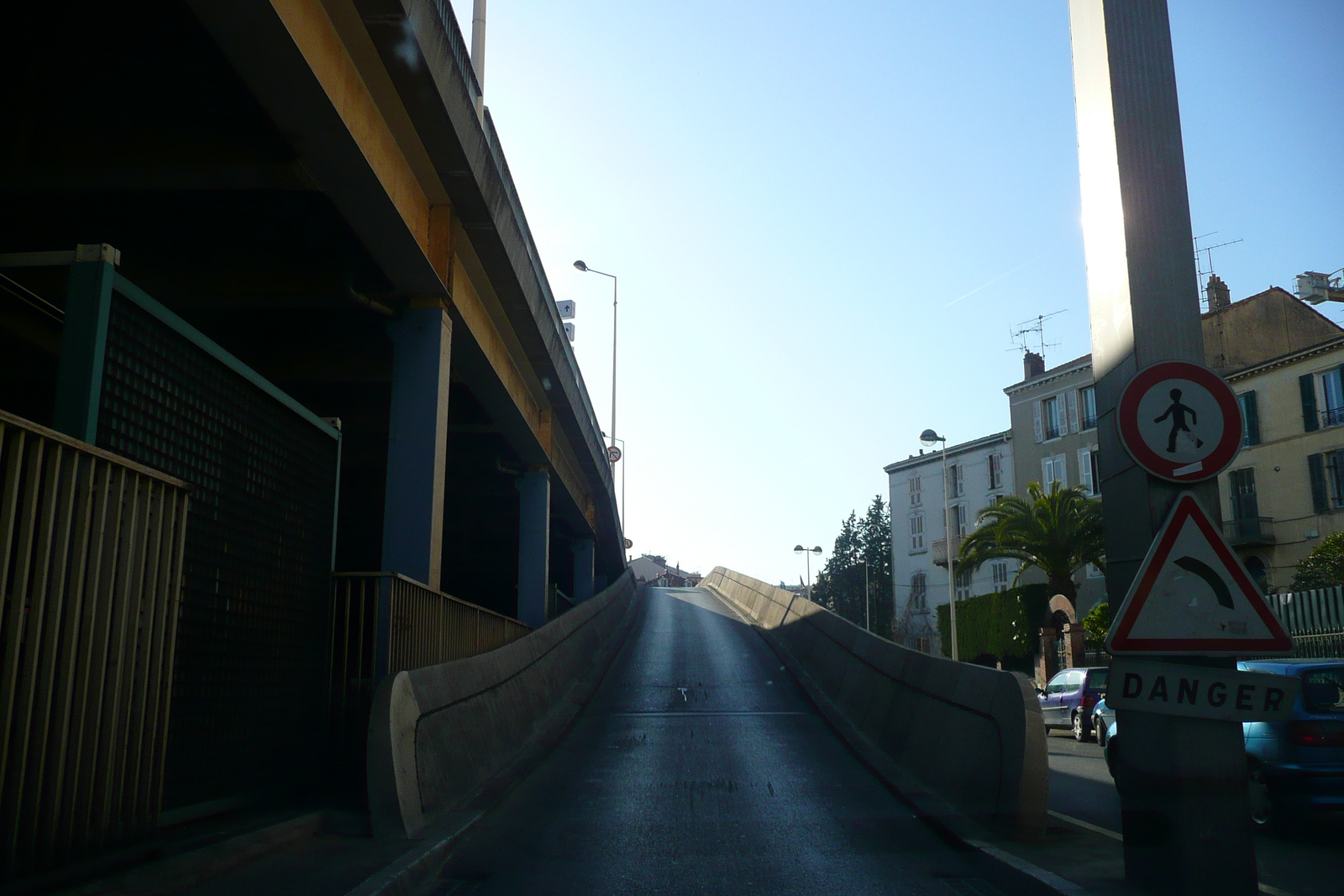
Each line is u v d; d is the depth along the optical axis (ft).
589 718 58.18
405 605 37.29
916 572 260.83
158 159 37.19
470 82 43.75
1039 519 133.18
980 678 32.30
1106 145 22.84
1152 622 19.61
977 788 29.63
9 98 37.04
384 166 40.37
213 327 55.11
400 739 27.43
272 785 28.81
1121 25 22.93
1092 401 179.93
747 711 60.95
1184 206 22.18
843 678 61.72
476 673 39.09
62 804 18.60
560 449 103.71
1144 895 19.77
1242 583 19.72
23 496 17.65
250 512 27.99
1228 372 138.72
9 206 42.80
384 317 50.60
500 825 30.12
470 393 69.41
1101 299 23.11
